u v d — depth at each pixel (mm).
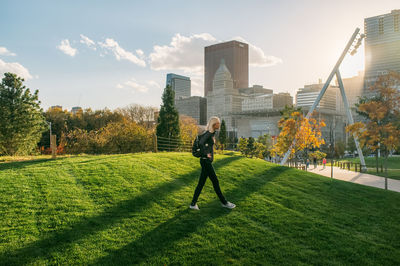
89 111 67812
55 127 59000
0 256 4238
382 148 18688
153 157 11961
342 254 4984
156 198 7016
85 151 21781
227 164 11797
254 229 5738
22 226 5156
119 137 22438
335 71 37656
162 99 26672
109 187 7496
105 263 4262
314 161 35281
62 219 5539
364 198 8938
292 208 7285
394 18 193125
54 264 4176
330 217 6902
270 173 11070
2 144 26328
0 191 6629
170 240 5055
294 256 4793
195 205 6555
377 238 5848
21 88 27703
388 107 15844
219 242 5098
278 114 149250
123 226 5453
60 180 7750
